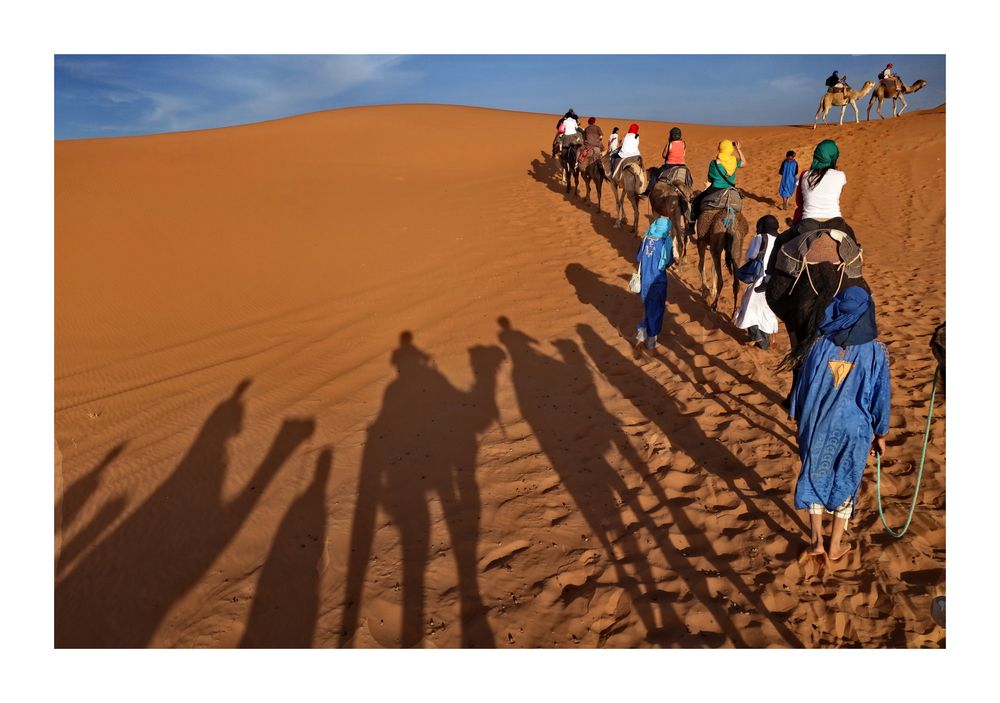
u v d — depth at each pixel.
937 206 17.28
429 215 19.17
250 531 5.66
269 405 8.21
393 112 46.97
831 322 4.60
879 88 28.61
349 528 5.62
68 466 6.82
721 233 9.80
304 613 4.71
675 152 13.35
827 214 5.30
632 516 5.51
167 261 14.27
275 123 40.62
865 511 5.25
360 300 12.34
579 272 13.07
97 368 9.68
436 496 6.04
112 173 20.80
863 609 4.32
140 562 5.33
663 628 4.34
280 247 15.67
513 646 4.32
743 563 4.80
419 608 4.68
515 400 8.02
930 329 8.75
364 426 7.56
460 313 11.29
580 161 19.50
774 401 7.25
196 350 10.27
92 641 4.53
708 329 9.55
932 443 6.02
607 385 8.20
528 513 5.69
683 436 6.73
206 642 4.48
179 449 7.13
